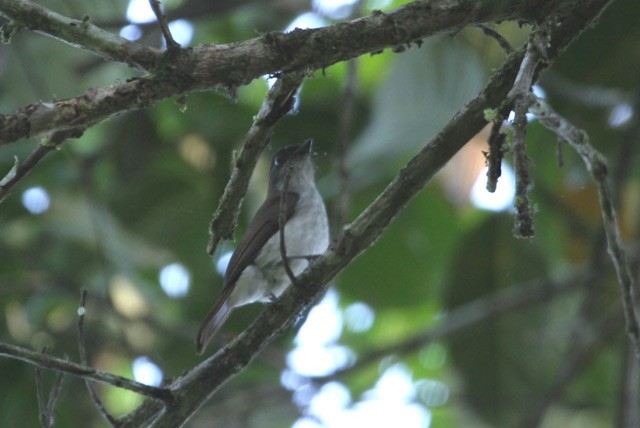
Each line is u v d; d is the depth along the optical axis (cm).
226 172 1291
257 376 1280
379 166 1081
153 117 1305
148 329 1286
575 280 1133
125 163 1304
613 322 1088
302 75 541
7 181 507
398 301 1367
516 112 498
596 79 1151
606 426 1240
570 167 1234
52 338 1244
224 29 1345
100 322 1262
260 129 569
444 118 1060
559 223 1268
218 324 927
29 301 1269
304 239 963
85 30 489
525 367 1199
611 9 1088
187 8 1070
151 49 490
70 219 1272
